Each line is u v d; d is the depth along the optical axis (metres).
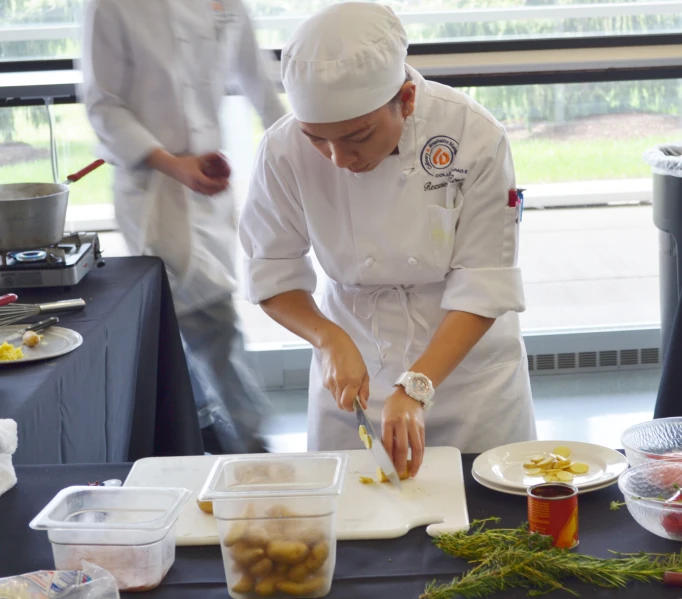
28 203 2.26
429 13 3.47
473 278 1.70
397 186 1.69
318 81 1.45
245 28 2.81
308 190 1.73
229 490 1.15
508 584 1.13
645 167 3.76
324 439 1.96
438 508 1.32
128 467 1.49
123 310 2.25
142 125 2.65
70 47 3.41
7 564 1.22
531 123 3.62
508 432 1.93
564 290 4.03
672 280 3.08
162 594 1.15
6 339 1.97
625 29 3.50
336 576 1.17
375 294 1.85
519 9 3.47
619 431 3.36
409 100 1.56
